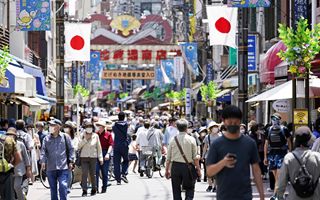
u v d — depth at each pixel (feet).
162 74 435.12
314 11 168.96
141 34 488.85
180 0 472.85
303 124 114.42
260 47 236.63
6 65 132.26
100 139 138.72
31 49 271.90
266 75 172.76
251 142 59.52
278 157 122.01
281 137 121.70
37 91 217.77
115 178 156.87
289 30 118.11
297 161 64.44
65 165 105.50
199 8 399.85
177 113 386.32
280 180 65.10
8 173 88.12
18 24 154.51
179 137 94.94
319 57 150.92
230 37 177.17
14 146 89.25
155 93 617.62
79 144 131.75
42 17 154.40
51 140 105.40
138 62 480.23
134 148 194.39
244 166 58.80
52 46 344.90
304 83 125.49
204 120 215.92
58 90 167.53
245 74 157.58
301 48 116.78
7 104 177.06
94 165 132.16
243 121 157.58
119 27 491.31
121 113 157.07
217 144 59.36
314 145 83.15
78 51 183.11
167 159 95.35
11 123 125.39
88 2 387.55
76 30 182.91
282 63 166.09
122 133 156.97
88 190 144.36
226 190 58.49
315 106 175.83
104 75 597.11
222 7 177.27
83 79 402.93
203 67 390.42
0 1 205.98
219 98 299.99
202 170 182.91
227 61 319.47
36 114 245.24
